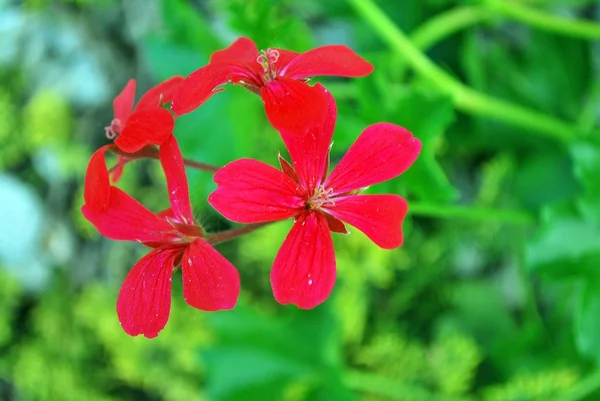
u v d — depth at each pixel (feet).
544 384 1.37
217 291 0.83
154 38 1.28
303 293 0.83
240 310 1.35
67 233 1.63
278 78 0.85
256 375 1.33
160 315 0.85
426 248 1.51
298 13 1.51
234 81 0.85
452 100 1.14
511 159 1.45
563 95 1.42
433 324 1.54
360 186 0.86
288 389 1.42
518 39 1.49
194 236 0.86
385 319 1.53
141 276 0.85
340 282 1.44
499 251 1.51
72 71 1.60
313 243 0.84
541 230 1.18
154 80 1.57
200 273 0.84
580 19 1.49
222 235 0.88
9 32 1.59
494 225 1.49
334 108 0.85
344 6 1.37
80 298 1.62
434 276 1.53
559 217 1.18
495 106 1.25
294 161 0.85
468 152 1.51
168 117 0.83
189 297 0.83
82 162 1.59
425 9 1.39
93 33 1.58
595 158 1.18
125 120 0.88
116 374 1.62
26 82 1.61
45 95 1.57
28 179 1.63
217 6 1.43
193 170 1.25
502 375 1.44
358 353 1.51
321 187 0.85
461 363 1.45
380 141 0.86
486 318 1.48
